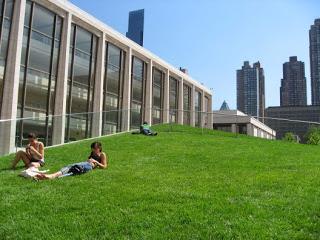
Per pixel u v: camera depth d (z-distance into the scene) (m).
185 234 3.03
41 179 5.25
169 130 14.50
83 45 16.56
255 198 4.02
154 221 3.33
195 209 3.61
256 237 2.91
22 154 6.39
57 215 3.63
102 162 6.30
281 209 3.60
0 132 8.94
